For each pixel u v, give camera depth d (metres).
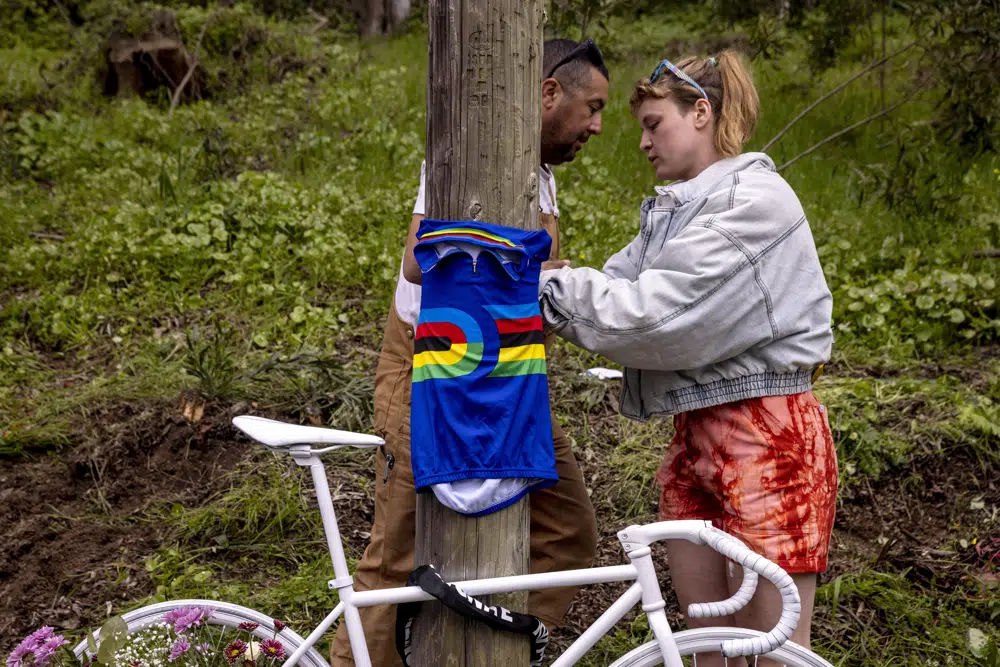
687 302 2.27
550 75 2.73
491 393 2.13
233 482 4.04
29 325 5.21
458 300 2.12
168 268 5.76
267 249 5.93
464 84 2.11
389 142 8.05
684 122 2.49
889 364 4.99
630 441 4.40
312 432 2.23
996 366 4.90
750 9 9.69
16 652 2.35
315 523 3.81
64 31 13.09
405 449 2.62
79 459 4.09
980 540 3.82
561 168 7.56
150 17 9.97
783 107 9.03
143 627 2.44
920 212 6.62
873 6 8.96
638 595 2.19
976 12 7.18
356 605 2.20
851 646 3.31
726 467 2.39
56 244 6.13
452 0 2.09
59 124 8.05
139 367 4.80
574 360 4.99
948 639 3.31
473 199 2.14
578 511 2.85
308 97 9.66
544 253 2.19
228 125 8.60
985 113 7.12
